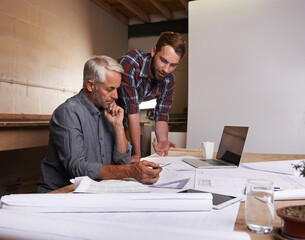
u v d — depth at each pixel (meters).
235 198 0.79
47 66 4.07
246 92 3.71
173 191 0.90
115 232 0.43
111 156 1.59
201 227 0.58
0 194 3.35
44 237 0.45
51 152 1.42
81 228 0.44
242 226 0.60
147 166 1.04
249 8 3.70
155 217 0.64
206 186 0.99
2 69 3.31
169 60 1.71
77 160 1.23
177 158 1.75
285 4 3.55
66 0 4.48
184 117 5.66
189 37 3.96
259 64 3.65
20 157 3.68
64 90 4.45
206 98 3.88
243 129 1.51
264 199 0.56
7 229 0.47
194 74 3.94
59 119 1.31
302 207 0.56
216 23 3.84
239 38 3.74
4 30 3.34
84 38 4.98
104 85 1.39
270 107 3.61
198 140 3.89
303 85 3.48
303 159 1.74
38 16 3.88
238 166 1.45
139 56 1.88
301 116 3.49
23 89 3.63
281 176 1.20
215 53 3.85
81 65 4.92
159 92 2.07
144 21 6.25
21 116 3.28
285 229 0.53
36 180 3.63
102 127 1.52
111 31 5.86
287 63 3.54
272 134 3.60
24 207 0.64
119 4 5.71
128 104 1.90
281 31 3.57
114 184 0.86
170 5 5.60
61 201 0.65
